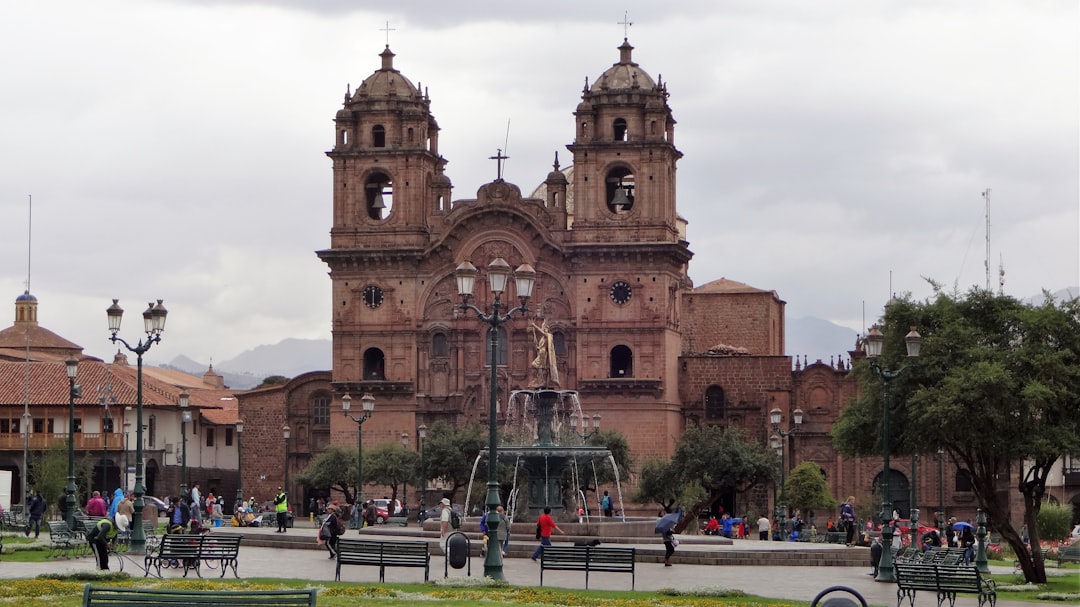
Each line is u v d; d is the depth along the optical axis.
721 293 157.38
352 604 48.19
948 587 55.00
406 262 137.50
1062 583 71.75
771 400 139.75
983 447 73.00
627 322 134.75
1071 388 72.25
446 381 137.12
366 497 138.88
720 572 68.81
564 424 117.25
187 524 87.62
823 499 127.62
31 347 173.12
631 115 135.75
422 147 139.00
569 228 143.88
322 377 148.00
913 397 73.06
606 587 59.69
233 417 163.88
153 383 153.25
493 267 60.44
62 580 55.56
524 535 78.06
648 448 134.12
